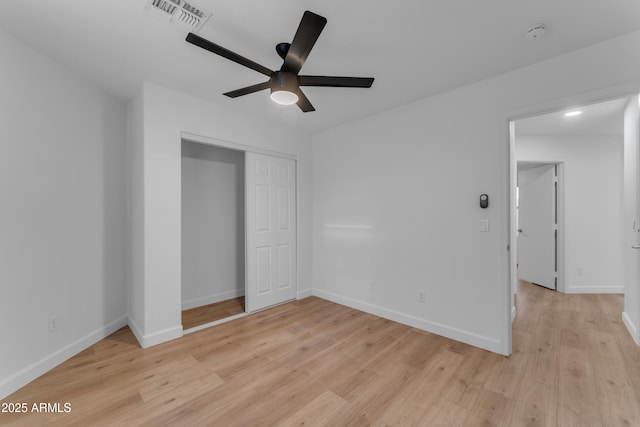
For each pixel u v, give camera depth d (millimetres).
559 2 1585
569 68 2072
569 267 4250
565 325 3021
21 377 1954
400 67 2285
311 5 1615
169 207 2705
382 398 1854
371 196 3379
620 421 1632
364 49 2045
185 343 2627
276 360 2322
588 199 4230
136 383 2006
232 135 3184
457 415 1699
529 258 4879
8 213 1927
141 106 2625
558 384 1979
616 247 4191
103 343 2613
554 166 4414
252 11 1675
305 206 4051
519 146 4238
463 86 2604
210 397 1861
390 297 3195
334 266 3834
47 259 2193
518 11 1660
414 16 1702
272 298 3650
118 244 2932
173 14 1712
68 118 2381
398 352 2443
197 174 3701
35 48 2078
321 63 2229
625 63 1874
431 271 2838
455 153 2660
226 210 4008
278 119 3533
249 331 2896
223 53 1636
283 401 1825
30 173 2072
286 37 1928
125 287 3027
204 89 2729
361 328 2953
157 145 2631
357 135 3537
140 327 2652
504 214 2375
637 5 1592
